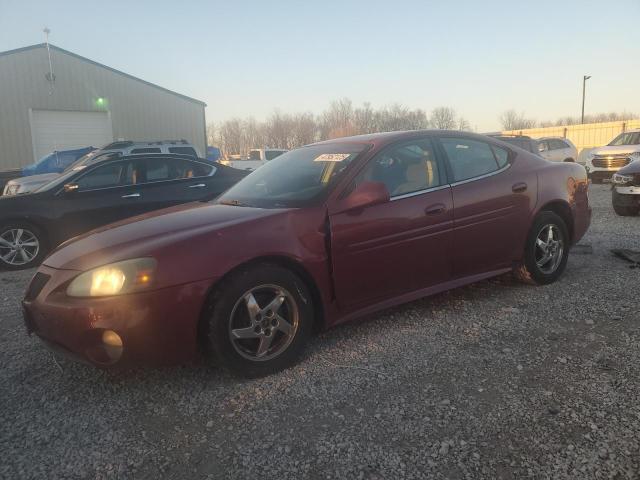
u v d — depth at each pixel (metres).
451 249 3.96
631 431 2.42
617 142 17.39
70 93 23.16
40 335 3.01
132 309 2.77
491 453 2.32
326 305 3.40
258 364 3.11
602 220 8.86
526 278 4.61
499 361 3.21
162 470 2.32
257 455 2.39
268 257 3.13
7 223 6.81
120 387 3.13
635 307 4.02
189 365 3.38
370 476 2.21
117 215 7.38
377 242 3.55
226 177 8.26
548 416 2.58
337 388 2.97
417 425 2.56
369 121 57.91
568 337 3.52
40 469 2.35
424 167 3.95
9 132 22.08
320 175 3.74
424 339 3.60
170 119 25.81
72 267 2.94
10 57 21.81
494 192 4.19
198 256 2.93
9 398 3.04
